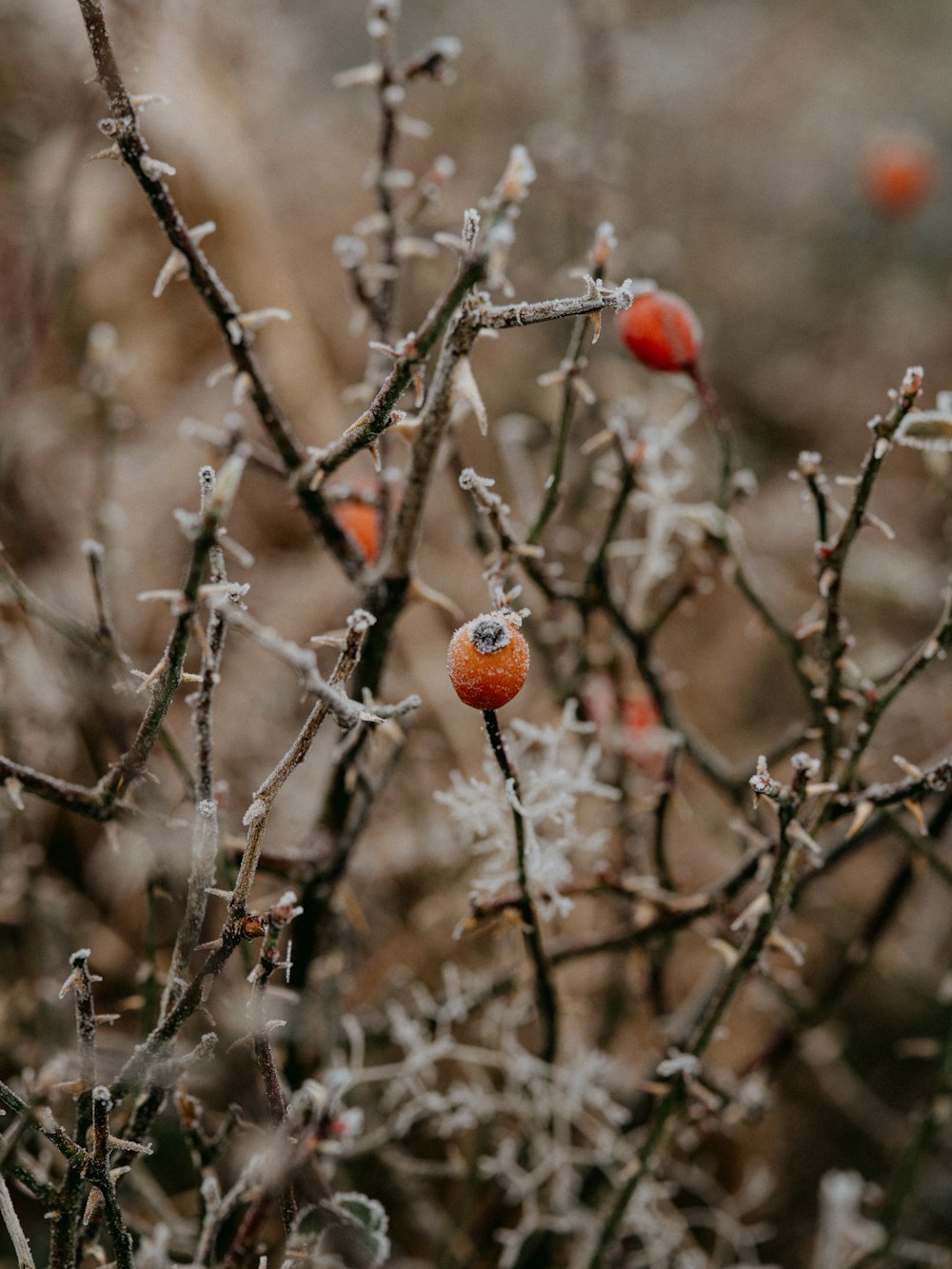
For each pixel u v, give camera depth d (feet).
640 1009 1.28
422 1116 1.21
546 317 0.74
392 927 1.29
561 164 1.55
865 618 1.65
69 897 1.24
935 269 2.41
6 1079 1.12
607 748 1.07
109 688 0.98
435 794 0.90
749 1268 1.14
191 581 0.67
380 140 0.93
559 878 0.89
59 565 1.30
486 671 0.73
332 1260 0.83
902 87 2.61
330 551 0.89
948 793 1.01
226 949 0.73
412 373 0.76
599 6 1.50
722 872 1.42
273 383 1.57
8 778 0.77
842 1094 1.29
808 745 1.12
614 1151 1.06
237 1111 0.83
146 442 1.44
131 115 0.77
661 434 1.07
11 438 1.21
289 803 1.23
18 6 1.34
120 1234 0.75
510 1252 1.06
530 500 1.14
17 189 1.37
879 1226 1.07
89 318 1.47
